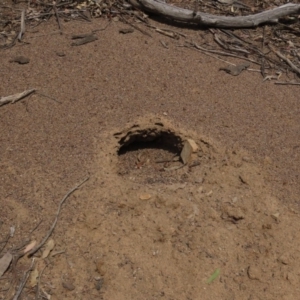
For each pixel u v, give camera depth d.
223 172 1.08
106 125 1.13
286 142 1.15
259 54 1.35
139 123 1.14
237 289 0.93
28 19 1.37
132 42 1.33
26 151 1.08
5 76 1.21
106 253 0.95
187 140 1.12
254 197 1.04
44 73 1.23
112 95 1.19
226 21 1.40
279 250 0.97
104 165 1.07
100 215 0.99
